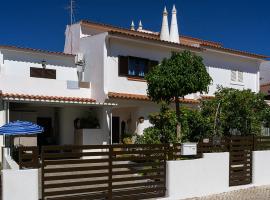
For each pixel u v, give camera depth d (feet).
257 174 45.09
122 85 64.44
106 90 62.08
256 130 58.23
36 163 29.19
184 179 36.83
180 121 50.75
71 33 70.79
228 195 39.60
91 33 71.51
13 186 26.94
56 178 29.12
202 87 54.85
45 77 63.98
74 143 62.80
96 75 63.67
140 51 67.15
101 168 31.50
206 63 78.89
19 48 61.21
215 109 56.34
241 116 57.41
